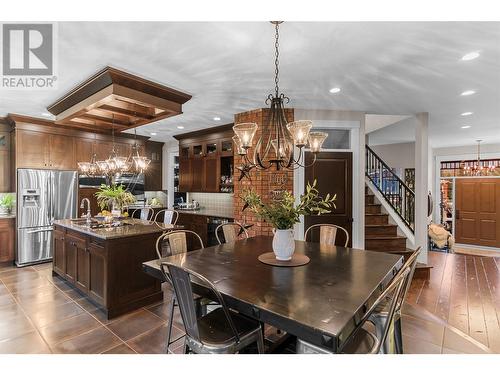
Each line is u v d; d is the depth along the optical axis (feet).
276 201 7.78
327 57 8.37
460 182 25.68
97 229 11.16
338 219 14.40
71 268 11.93
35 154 16.24
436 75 9.71
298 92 11.50
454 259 18.65
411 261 5.81
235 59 8.50
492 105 13.39
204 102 12.87
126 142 21.07
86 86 10.14
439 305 11.25
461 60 8.55
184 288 5.16
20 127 15.60
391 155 25.75
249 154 14.24
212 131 18.72
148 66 8.95
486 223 24.30
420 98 12.32
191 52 8.04
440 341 8.25
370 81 10.28
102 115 12.91
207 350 5.16
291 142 8.02
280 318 4.38
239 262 7.22
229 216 17.43
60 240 12.89
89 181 18.48
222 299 5.04
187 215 19.71
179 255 7.90
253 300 4.92
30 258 15.60
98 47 7.72
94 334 8.53
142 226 12.15
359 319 4.64
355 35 7.14
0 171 16.01
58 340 8.16
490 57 8.33
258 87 10.93
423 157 14.83
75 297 11.25
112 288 9.72
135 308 10.33
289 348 7.37
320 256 7.86
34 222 15.76
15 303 10.64
